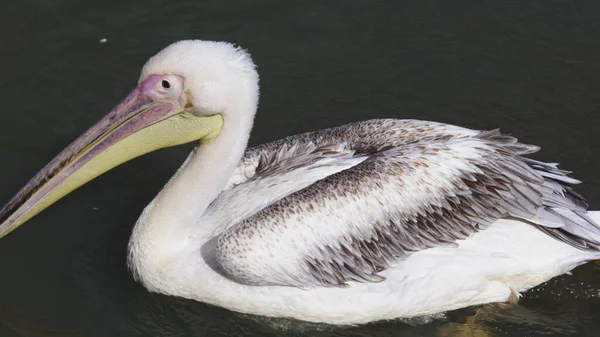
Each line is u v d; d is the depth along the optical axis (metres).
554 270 3.52
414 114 4.01
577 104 4.01
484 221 3.49
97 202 3.80
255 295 3.50
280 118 4.01
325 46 4.16
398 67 4.12
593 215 3.57
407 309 3.51
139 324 3.55
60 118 4.00
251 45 4.16
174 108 3.45
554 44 4.15
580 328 3.57
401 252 3.48
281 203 3.47
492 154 3.49
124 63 4.11
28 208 3.48
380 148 3.55
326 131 3.63
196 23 4.20
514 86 4.06
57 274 3.64
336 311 3.50
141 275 3.54
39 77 4.08
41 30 4.18
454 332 3.55
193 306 3.55
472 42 4.16
